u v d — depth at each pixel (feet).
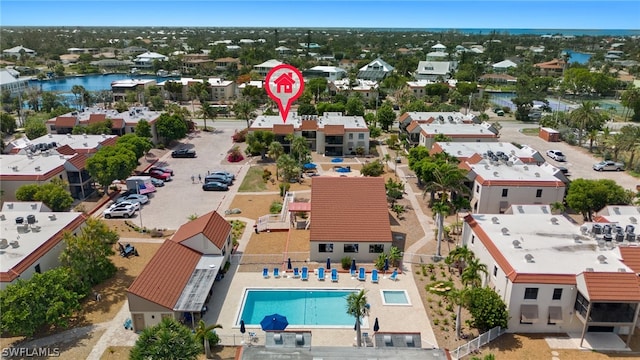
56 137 312.71
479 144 290.15
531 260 145.38
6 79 581.53
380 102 561.02
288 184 265.54
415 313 152.25
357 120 376.07
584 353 132.26
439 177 196.85
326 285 168.76
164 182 284.20
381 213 191.72
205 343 128.88
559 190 219.41
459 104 559.38
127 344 135.13
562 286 137.08
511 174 229.25
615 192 209.56
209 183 271.69
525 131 439.63
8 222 181.78
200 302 143.64
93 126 340.59
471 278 144.15
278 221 220.64
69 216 188.75
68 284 149.18
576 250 154.92
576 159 342.44
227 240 184.55
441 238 191.62
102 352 131.44
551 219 181.16
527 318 137.80
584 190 212.84
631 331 133.80
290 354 108.17
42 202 203.21
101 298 157.89
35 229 174.29
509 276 139.33
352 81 618.85
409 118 384.47
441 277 173.88
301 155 303.07
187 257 165.58
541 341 137.28
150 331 109.60
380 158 339.98
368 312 151.43
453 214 232.94
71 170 247.29
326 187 199.62
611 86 629.10
